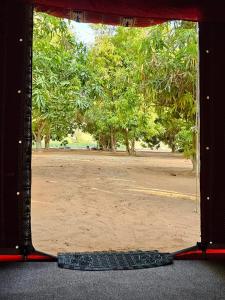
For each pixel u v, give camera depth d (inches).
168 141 874.8
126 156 765.3
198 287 104.7
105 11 131.3
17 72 126.3
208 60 132.0
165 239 173.0
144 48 305.9
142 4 130.5
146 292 101.0
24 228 126.8
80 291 101.3
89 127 799.7
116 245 163.0
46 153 765.9
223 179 132.6
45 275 113.3
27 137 127.3
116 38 468.8
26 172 127.2
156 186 343.6
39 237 173.0
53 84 299.7
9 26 125.9
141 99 478.9
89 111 616.1
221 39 131.8
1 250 126.1
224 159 132.5
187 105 340.5
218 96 132.3
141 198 279.0
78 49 341.7
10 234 126.4
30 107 128.0
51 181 351.3
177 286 105.4
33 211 227.0
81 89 343.6
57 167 478.6
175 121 405.4
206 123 132.3
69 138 1162.0
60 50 281.1
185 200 274.7
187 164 594.2
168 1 130.2
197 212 232.8
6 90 126.1
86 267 119.7
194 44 281.3
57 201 260.1
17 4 126.0
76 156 703.1
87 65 396.8
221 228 132.4
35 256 127.0
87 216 218.5
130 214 225.6
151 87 326.3
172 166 550.0
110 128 775.7
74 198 272.4
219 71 132.2
